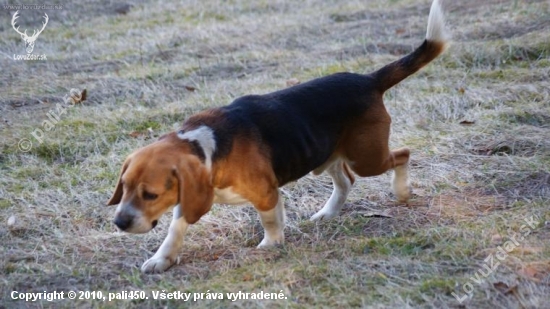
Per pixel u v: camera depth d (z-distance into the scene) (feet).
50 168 20.35
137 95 25.68
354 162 16.56
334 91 15.99
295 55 29.04
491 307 12.78
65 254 15.87
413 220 16.61
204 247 16.06
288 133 15.05
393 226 16.39
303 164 15.43
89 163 20.66
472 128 21.45
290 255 15.16
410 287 13.51
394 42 29.43
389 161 16.93
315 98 15.76
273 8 37.35
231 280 14.23
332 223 16.79
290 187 18.95
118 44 32.19
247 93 24.91
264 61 28.50
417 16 33.40
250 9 37.32
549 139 20.24
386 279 13.80
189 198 13.39
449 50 27.43
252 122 14.79
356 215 17.19
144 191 13.25
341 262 14.60
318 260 14.79
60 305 13.78
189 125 14.42
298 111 15.42
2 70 28.66
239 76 27.27
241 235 16.58
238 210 17.69
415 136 21.29
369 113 16.28
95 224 17.35
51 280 14.74
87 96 25.66
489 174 18.61
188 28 34.09
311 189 18.97
